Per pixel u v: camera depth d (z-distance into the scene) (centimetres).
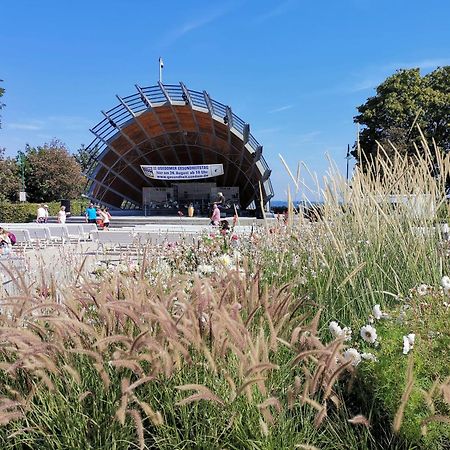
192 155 4747
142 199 5009
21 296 264
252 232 650
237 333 211
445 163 426
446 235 411
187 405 224
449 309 289
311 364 254
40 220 3278
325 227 420
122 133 3862
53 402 225
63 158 5875
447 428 216
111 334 241
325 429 232
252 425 212
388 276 387
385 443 235
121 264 456
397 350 253
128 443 216
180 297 264
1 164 3962
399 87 3816
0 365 208
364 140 3934
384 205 430
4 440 223
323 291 369
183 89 3428
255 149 3728
